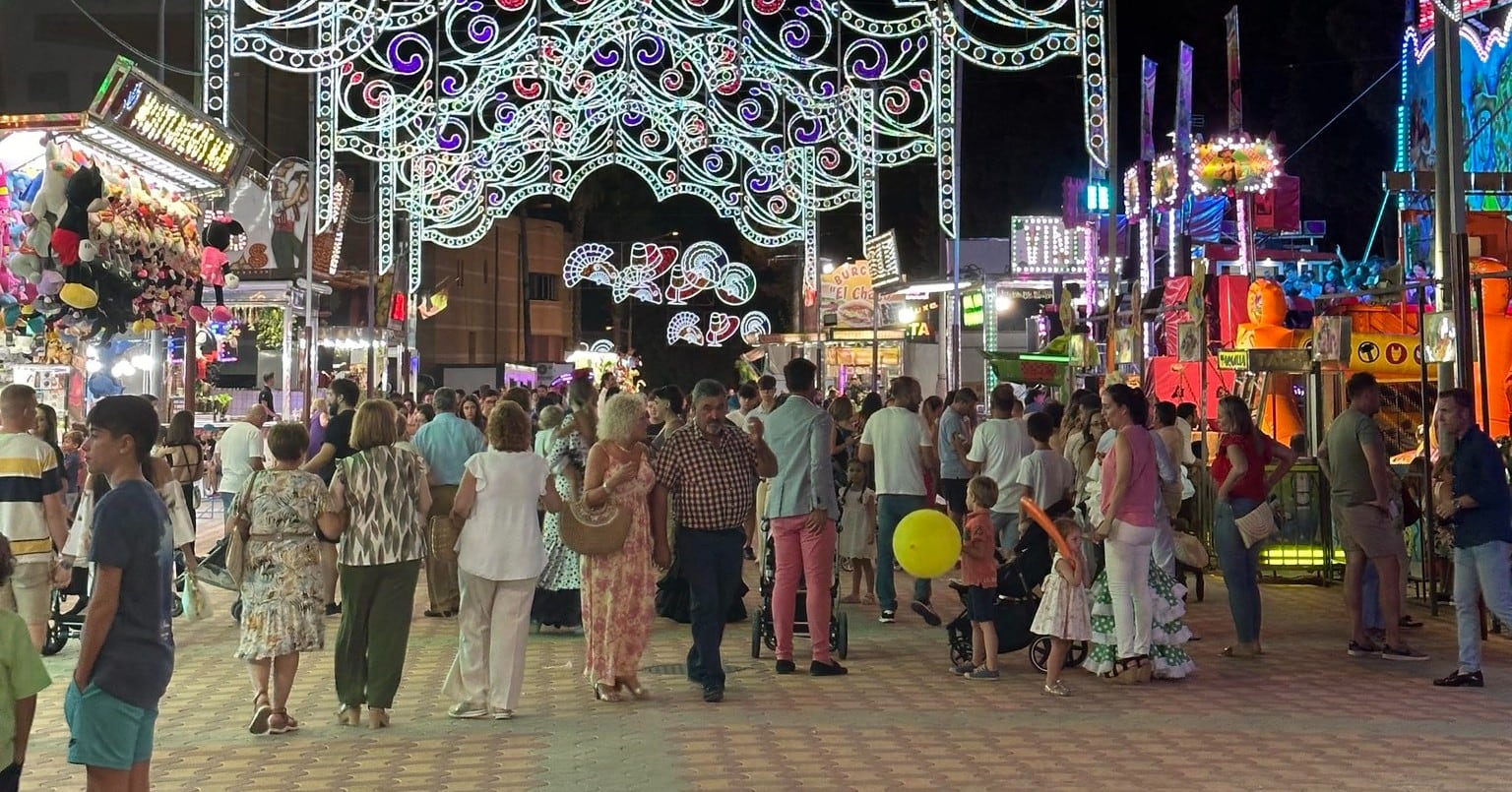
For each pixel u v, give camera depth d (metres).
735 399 19.98
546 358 64.44
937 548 8.73
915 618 12.35
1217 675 9.62
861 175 31.11
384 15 22.73
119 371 17.95
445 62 26.98
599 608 8.66
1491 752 7.26
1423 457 12.27
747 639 11.27
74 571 10.64
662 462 8.79
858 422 15.49
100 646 4.69
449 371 43.22
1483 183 13.46
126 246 13.87
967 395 13.17
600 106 28.97
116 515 4.72
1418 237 19.84
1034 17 21.88
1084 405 12.55
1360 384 10.29
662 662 10.23
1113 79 21.69
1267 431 18.27
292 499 7.86
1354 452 10.23
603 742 7.52
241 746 7.49
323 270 25.16
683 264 38.00
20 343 13.98
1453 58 12.85
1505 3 21.17
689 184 30.67
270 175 24.75
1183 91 23.11
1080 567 8.98
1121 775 6.76
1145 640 9.20
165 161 14.22
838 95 28.34
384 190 30.00
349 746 7.47
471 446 11.71
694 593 8.74
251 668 7.85
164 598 4.87
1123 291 28.45
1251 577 10.33
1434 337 11.88
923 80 24.78
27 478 9.09
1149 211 24.05
